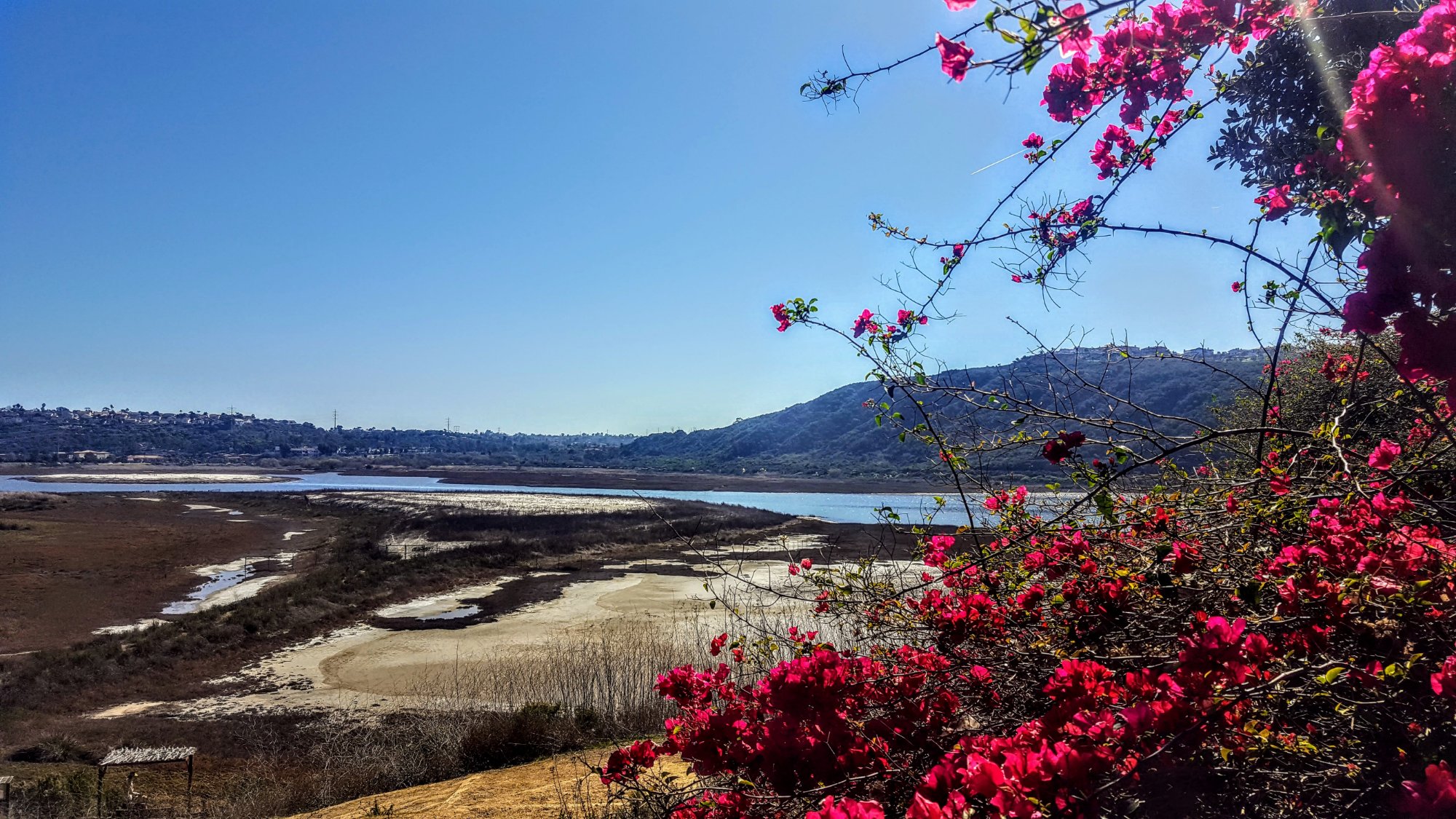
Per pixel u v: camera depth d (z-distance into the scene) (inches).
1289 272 80.1
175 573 1288.1
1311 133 97.8
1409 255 60.3
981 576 108.3
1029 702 100.1
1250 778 75.1
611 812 167.5
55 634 865.5
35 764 461.1
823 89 81.9
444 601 975.0
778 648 141.3
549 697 442.9
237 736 509.7
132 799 387.2
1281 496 89.6
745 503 2449.6
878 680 98.7
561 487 3853.3
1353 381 89.7
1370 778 71.3
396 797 247.1
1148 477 112.8
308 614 869.8
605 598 941.2
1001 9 66.1
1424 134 59.0
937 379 113.6
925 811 59.9
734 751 97.4
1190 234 89.4
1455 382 60.7
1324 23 92.3
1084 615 96.2
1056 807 59.2
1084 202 103.3
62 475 4913.9
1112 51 87.6
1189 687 64.4
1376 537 72.5
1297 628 72.6
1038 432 110.1
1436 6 59.1
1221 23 82.4
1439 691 59.1
